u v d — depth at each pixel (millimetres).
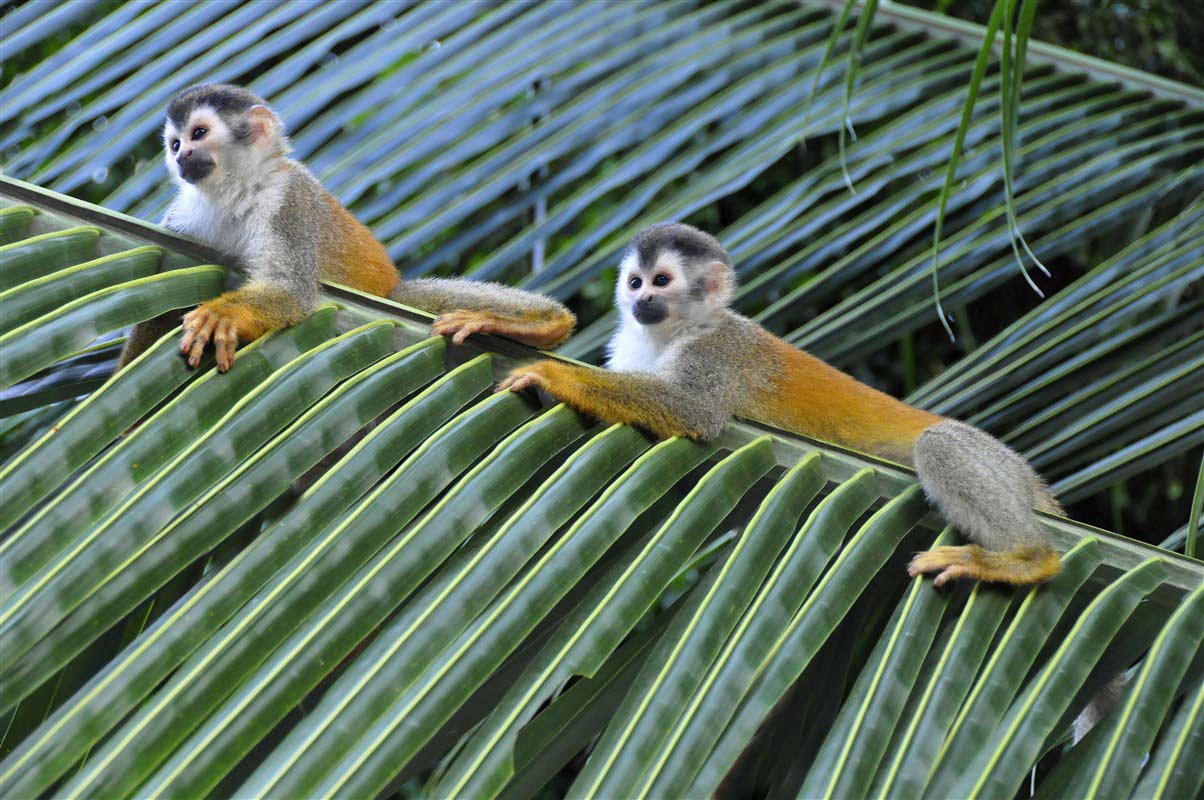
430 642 4871
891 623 5613
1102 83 9672
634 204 8898
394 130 9180
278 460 5371
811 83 9508
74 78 9188
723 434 6676
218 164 8656
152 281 6168
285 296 6496
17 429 8773
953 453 6996
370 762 4473
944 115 9312
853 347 8531
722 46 9742
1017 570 5988
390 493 5355
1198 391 7625
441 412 5906
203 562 5742
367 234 8836
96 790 4250
